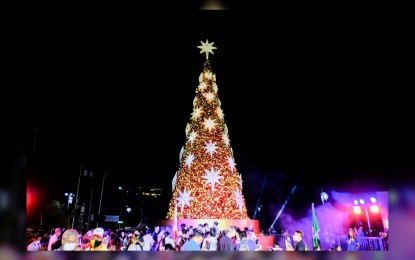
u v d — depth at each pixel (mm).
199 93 16094
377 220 19953
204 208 13383
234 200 13773
